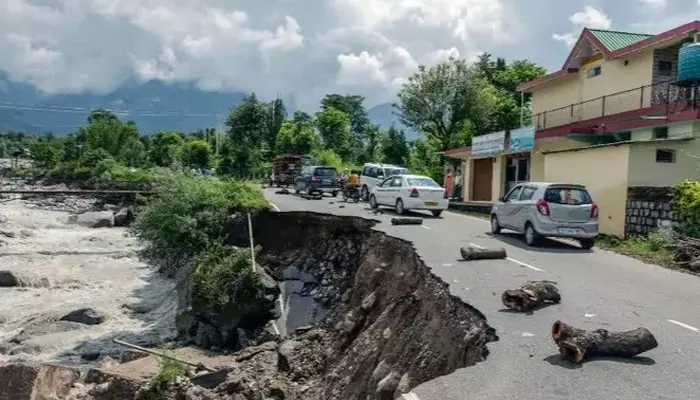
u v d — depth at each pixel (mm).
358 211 26609
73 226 38875
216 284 19156
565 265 14539
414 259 15391
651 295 11367
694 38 22609
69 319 20828
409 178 26469
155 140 83688
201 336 18781
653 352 7980
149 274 27094
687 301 10922
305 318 18922
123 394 12969
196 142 72250
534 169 30266
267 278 19859
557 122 31891
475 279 12484
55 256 30125
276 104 77000
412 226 21766
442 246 16984
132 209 40438
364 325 14797
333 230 23234
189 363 14688
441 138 44188
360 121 93438
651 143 20438
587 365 7445
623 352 7723
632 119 23641
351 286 19266
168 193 24812
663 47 24391
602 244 18953
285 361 14453
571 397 6414
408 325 12102
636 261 15570
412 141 61312
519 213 18422
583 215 17453
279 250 24594
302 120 81062
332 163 61844
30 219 39875
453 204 32688
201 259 21422
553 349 8047
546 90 33406
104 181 51375
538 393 6527
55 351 18297
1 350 18406
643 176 20484
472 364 8148
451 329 10148
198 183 25891
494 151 33250
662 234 17484
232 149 68375
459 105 43062
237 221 25234
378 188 27672
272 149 72312
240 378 13031
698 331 8992
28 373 13023
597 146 22109
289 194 38375
